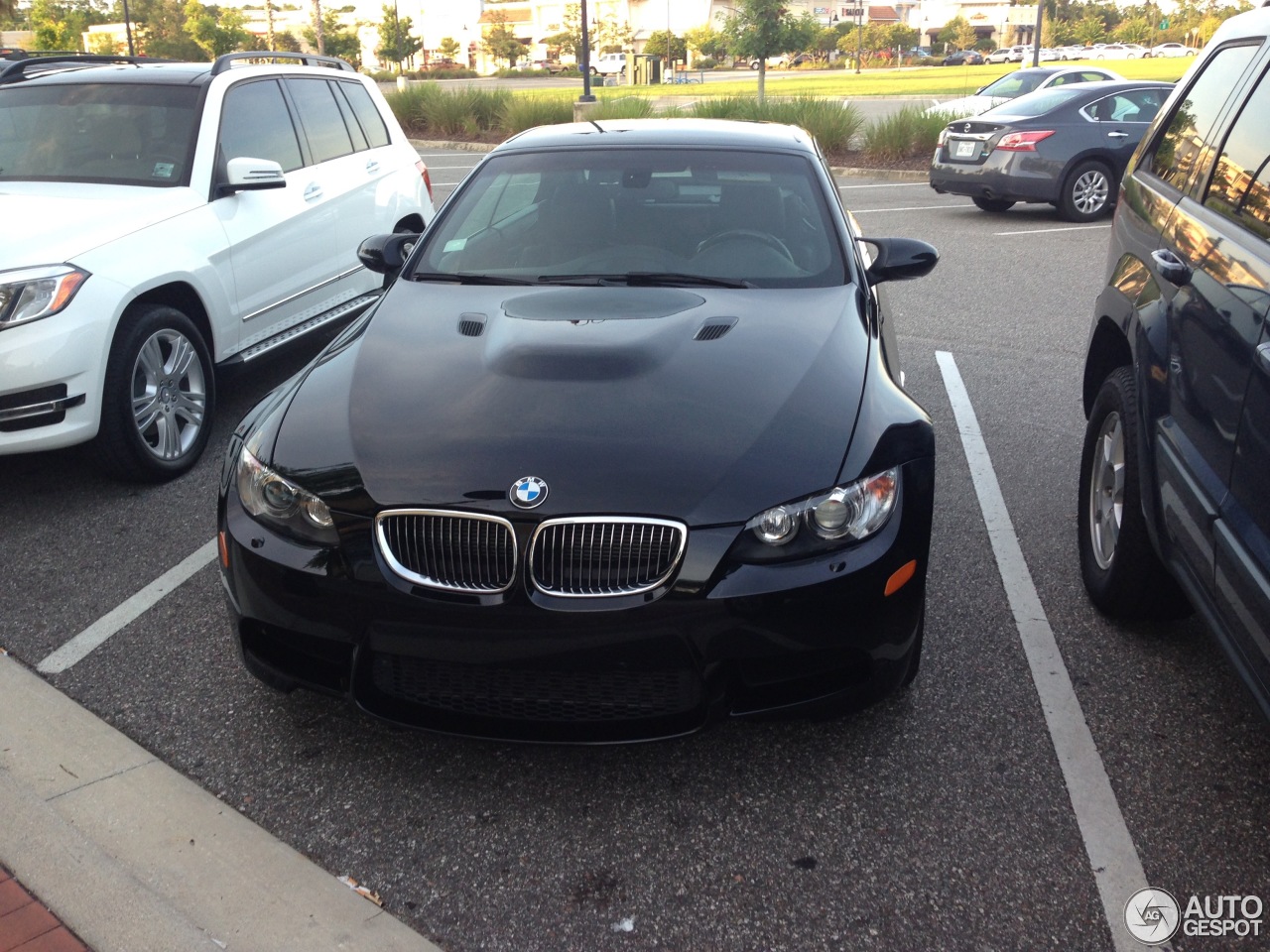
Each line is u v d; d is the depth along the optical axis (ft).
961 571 12.84
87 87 18.08
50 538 13.85
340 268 19.77
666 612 8.12
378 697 8.77
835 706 8.75
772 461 8.55
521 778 9.25
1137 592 11.00
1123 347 12.17
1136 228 12.01
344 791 9.08
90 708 10.23
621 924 7.66
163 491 15.35
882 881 8.04
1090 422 12.35
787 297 11.59
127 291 14.42
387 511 8.39
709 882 8.05
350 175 20.51
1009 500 14.89
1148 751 9.50
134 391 14.90
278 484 8.92
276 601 8.74
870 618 8.46
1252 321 8.04
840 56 321.93
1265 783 9.07
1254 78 10.14
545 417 8.98
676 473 8.38
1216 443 8.45
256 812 8.82
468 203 13.65
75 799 8.87
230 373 17.12
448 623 8.23
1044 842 8.41
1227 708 10.12
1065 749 9.53
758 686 8.52
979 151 40.01
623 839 8.51
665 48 320.70
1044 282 28.91
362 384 9.86
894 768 9.31
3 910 7.66
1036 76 58.75
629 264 12.30
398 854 8.36
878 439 8.98
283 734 9.83
